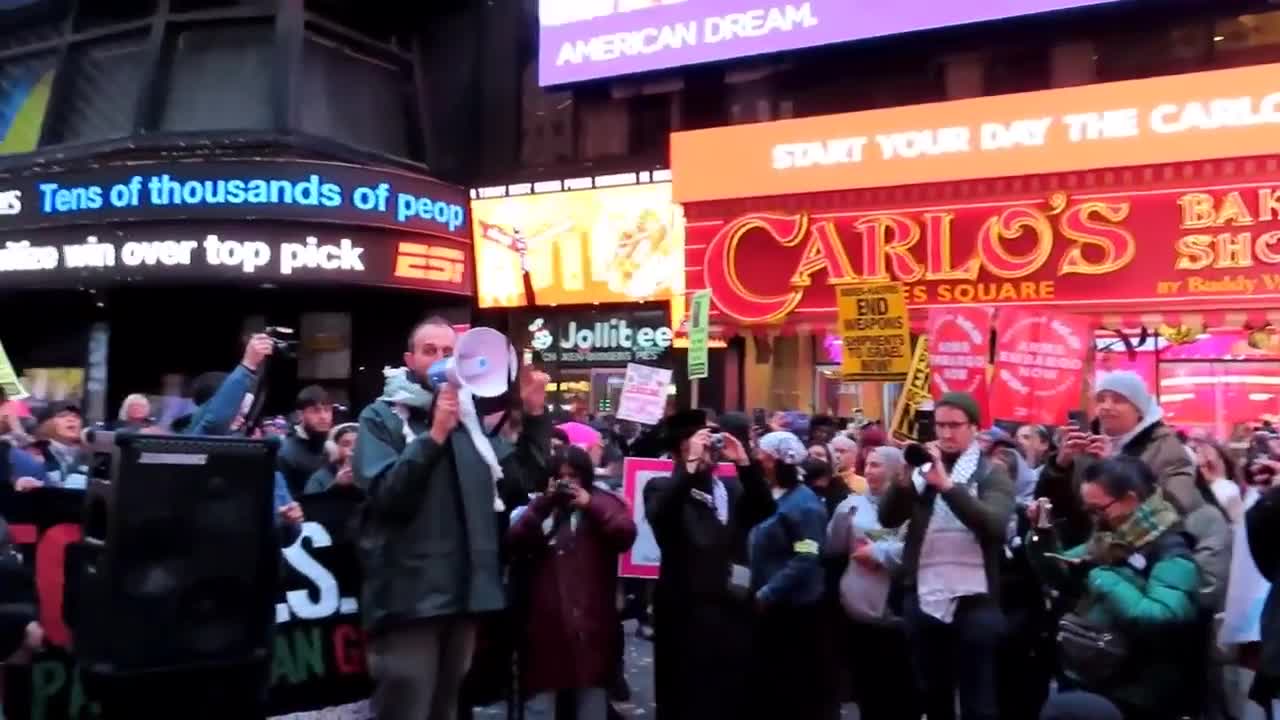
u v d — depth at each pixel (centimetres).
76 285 1542
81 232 1523
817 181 1452
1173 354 1399
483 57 1719
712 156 1508
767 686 653
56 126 1669
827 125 1448
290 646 553
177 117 1595
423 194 1593
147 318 1783
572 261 1616
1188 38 1355
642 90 1614
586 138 1666
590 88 1656
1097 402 596
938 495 588
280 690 548
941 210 1389
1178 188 1275
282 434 910
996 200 1363
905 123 1404
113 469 418
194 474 432
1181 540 454
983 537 568
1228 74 1242
